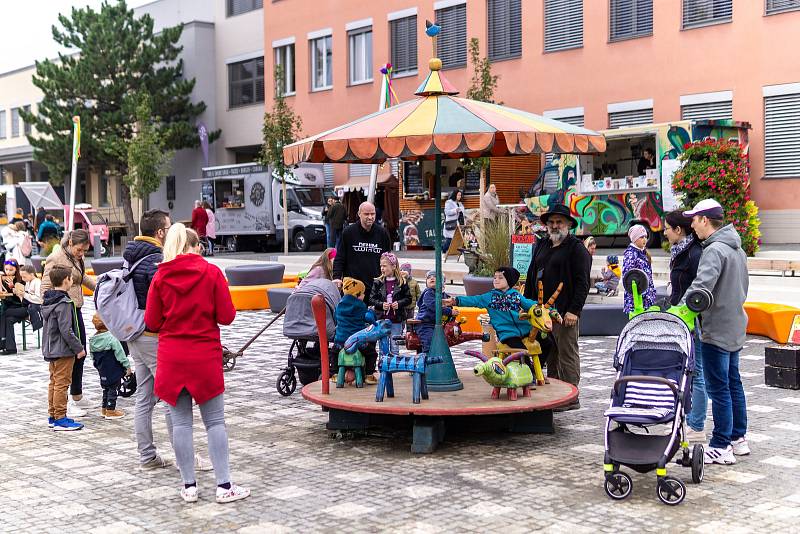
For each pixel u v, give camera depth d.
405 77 33.62
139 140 40.09
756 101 24.20
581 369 11.53
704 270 6.86
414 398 7.87
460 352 13.20
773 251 19.33
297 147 8.30
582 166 23.70
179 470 7.13
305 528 5.91
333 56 36.38
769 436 8.04
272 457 7.75
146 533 5.91
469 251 15.98
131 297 7.32
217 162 44.66
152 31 44.19
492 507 6.23
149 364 7.36
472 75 31.16
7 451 8.22
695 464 6.61
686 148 18.39
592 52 27.80
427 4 32.50
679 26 25.73
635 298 6.93
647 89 26.56
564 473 7.05
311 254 28.94
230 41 43.78
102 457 7.93
